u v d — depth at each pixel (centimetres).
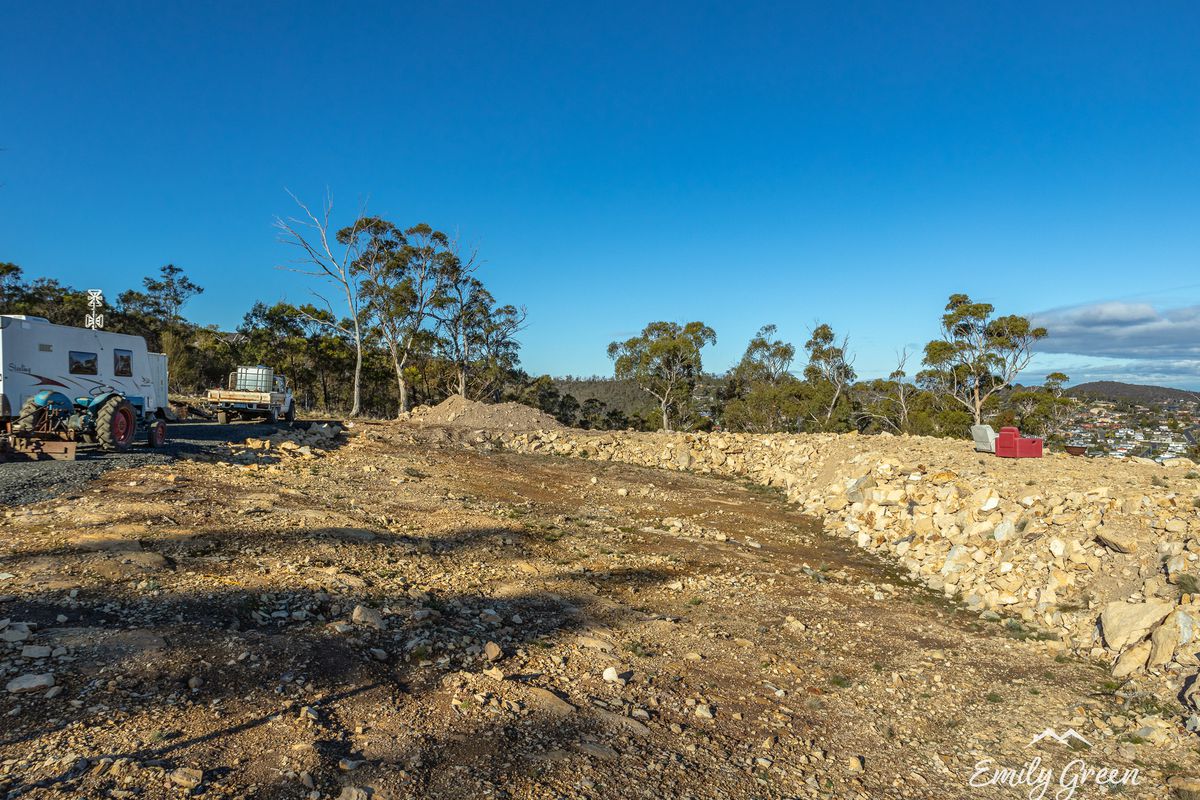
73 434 1321
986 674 720
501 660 614
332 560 826
